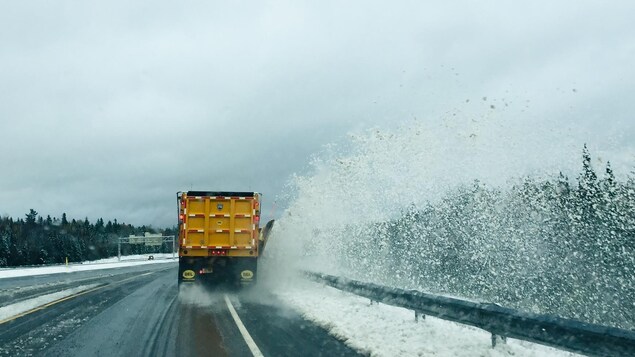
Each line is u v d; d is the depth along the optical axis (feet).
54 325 32.12
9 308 41.32
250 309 40.42
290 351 24.14
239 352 23.93
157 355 23.29
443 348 23.61
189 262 54.75
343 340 26.86
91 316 36.35
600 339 17.38
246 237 55.67
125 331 29.81
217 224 55.67
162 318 35.29
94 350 24.39
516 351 22.57
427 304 29.99
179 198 55.83
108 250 458.91
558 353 22.26
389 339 26.18
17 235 344.49
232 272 54.90
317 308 39.68
